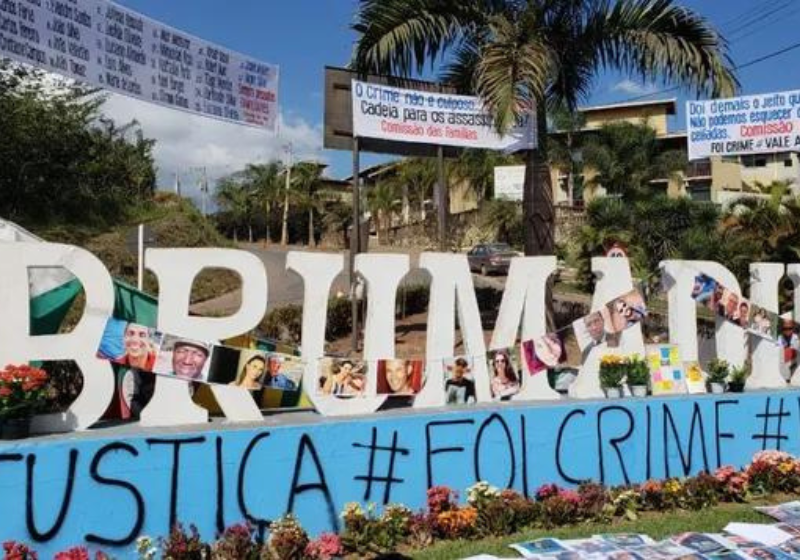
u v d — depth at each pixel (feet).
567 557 17.84
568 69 37.29
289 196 170.91
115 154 91.66
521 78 30.81
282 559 16.46
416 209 154.61
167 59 24.86
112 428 17.94
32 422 17.13
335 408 20.51
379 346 21.33
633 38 35.76
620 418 23.81
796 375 28.22
